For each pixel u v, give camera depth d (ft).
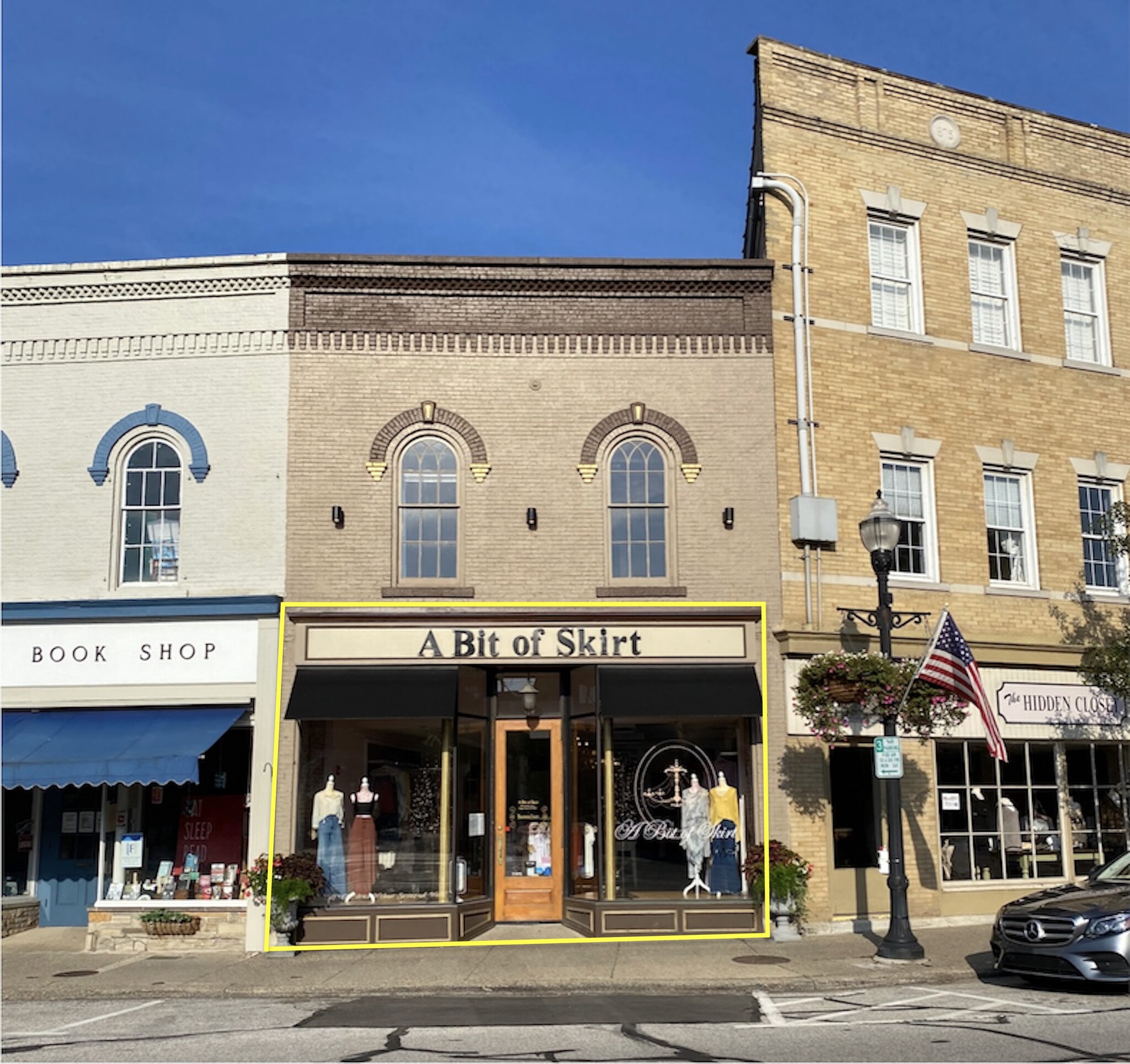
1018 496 61.52
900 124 62.28
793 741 53.06
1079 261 66.03
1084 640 60.64
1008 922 38.73
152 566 54.49
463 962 45.52
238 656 52.42
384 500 54.24
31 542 54.65
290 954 48.44
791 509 55.47
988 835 57.31
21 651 53.16
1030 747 59.16
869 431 57.93
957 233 62.34
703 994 39.86
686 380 56.24
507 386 55.57
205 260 55.57
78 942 51.55
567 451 55.26
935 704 47.80
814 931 52.01
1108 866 42.65
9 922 52.85
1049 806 59.11
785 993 39.65
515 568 54.08
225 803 54.08
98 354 55.93
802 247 58.49
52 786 51.65
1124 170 67.46
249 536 53.83
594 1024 34.09
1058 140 66.08
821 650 53.83
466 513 54.34
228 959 47.73
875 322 59.93
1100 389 64.18
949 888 55.67
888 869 49.47
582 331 56.13
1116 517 57.62
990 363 61.52
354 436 54.70
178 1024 35.06
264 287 55.57
